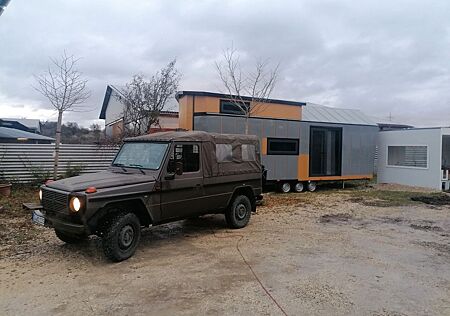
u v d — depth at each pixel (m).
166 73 21.03
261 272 5.23
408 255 6.17
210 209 7.25
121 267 5.39
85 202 5.16
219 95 14.88
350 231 7.89
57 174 13.16
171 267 5.41
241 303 4.20
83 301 4.23
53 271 5.18
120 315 3.90
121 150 7.21
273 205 11.30
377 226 8.45
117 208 5.73
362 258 5.96
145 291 4.52
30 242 6.55
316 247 6.57
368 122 18.78
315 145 15.38
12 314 3.90
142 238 7.10
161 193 6.24
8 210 8.94
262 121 13.84
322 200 12.47
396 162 18.67
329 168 15.86
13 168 12.75
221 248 6.44
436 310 4.08
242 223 8.05
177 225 8.27
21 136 17.67
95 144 14.63
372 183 18.94
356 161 16.52
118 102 23.58
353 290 4.61
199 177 6.92
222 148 7.52
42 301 4.22
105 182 5.68
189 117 14.49
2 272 5.12
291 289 4.62
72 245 6.41
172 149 6.49
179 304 4.17
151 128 18.38
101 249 6.21
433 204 11.80
